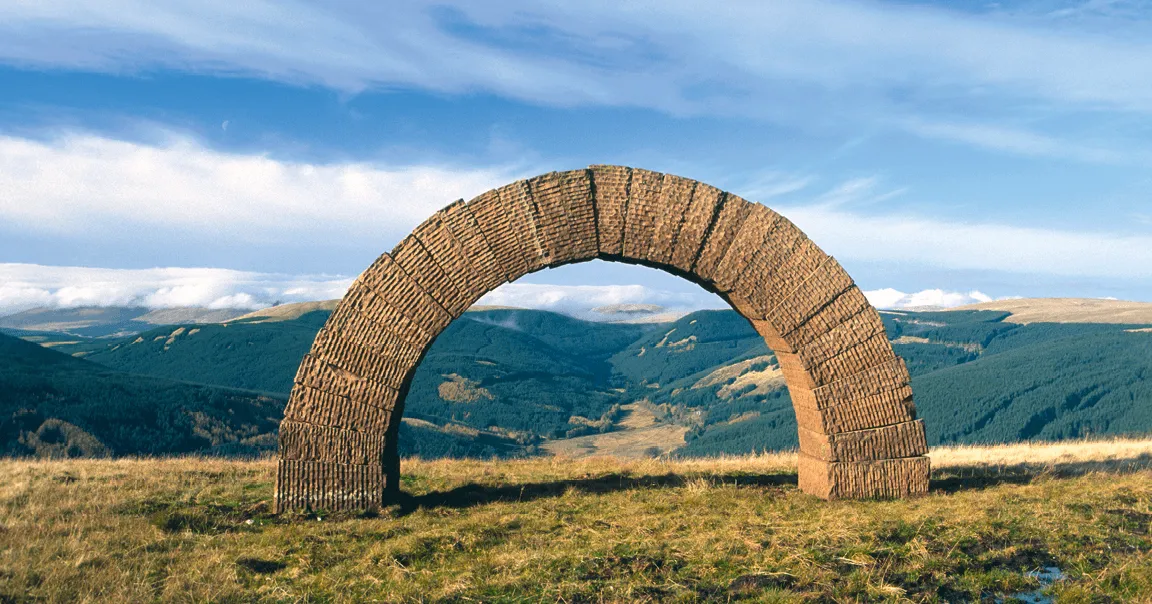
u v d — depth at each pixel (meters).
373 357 13.14
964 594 8.41
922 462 13.93
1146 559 9.15
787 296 14.08
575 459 20.53
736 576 8.96
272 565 9.89
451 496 14.26
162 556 10.02
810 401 14.12
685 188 14.11
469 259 13.49
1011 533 10.25
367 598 8.61
